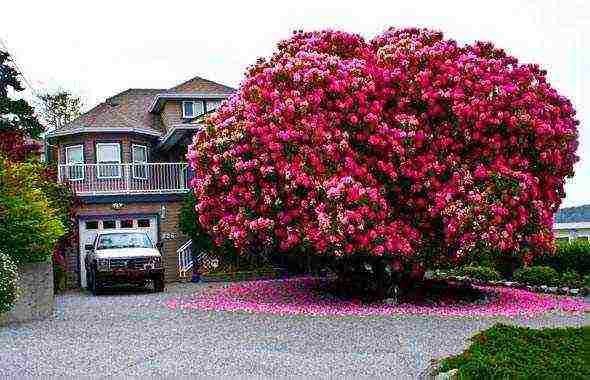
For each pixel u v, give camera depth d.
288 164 16.41
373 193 15.99
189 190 28.77
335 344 11.62
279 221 16.77
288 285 22.16
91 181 29.19
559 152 17.27
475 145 16.95
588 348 9.78
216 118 18.17
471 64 17.16
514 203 16.30
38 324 14.68
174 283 27.22
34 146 25.50
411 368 9.59
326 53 18.98
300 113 16.81
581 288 19.64
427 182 16.42
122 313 16.56
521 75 17.55
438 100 16.81
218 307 17.20
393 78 17.14
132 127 30.30
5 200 15.46
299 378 9.03
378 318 14.88
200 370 9.57
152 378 9.10
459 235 16.17
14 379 9.12
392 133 16.59
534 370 8.12
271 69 17.55
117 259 22.47
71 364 10.06
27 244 15.43
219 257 27.69
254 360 10.26
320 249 16.00
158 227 28.77
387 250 16.00
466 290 19.25
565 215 33.44
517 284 21.58
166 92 33.09
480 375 7.88
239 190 17.03
